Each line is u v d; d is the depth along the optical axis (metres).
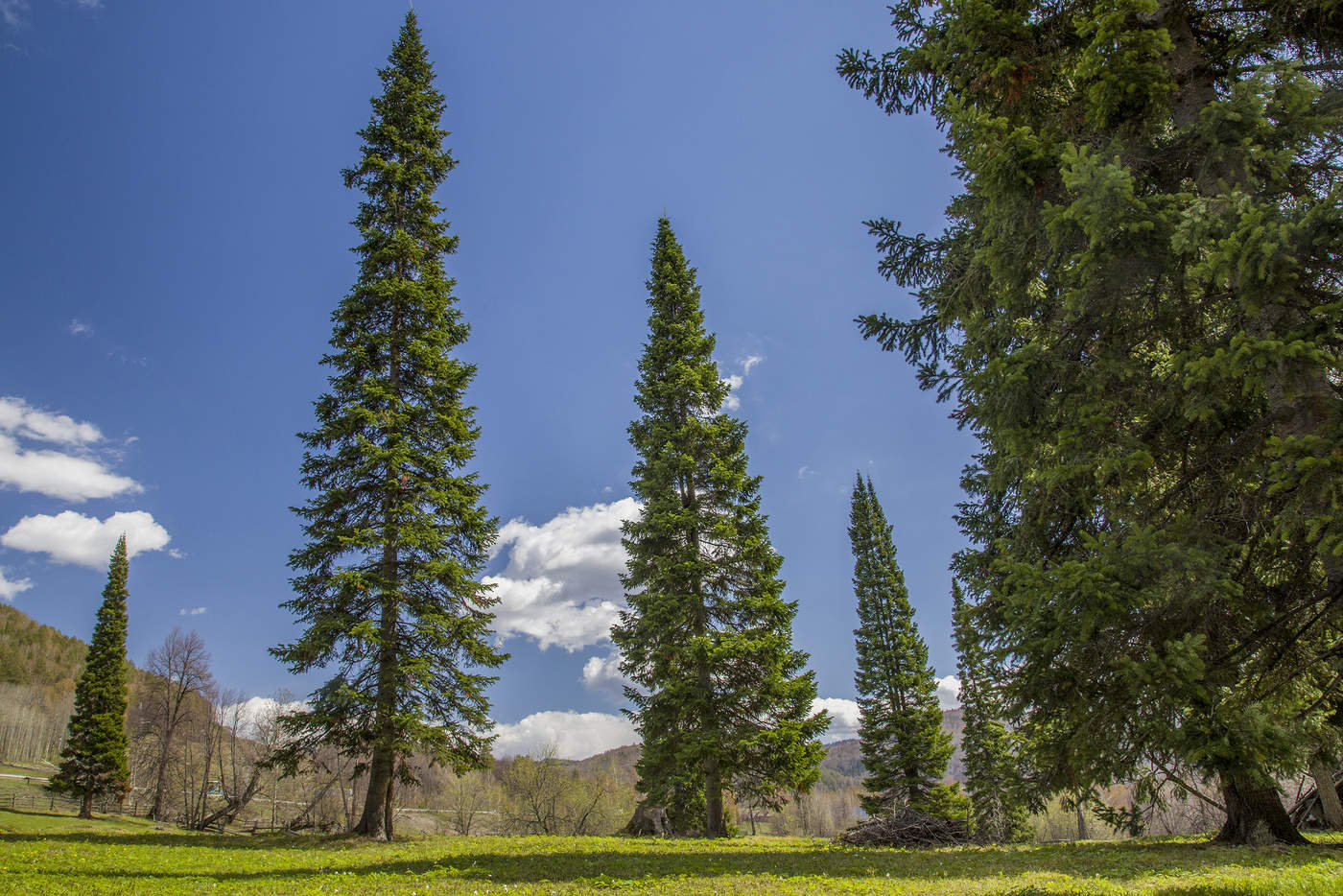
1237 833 10.94
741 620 22.20
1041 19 8.89
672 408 24.59
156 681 40.56
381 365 19.94
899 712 35.69
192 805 41.09
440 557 19.12
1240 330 7.11
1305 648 7.73
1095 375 7.45
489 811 57.41
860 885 9.07
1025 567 6.50
